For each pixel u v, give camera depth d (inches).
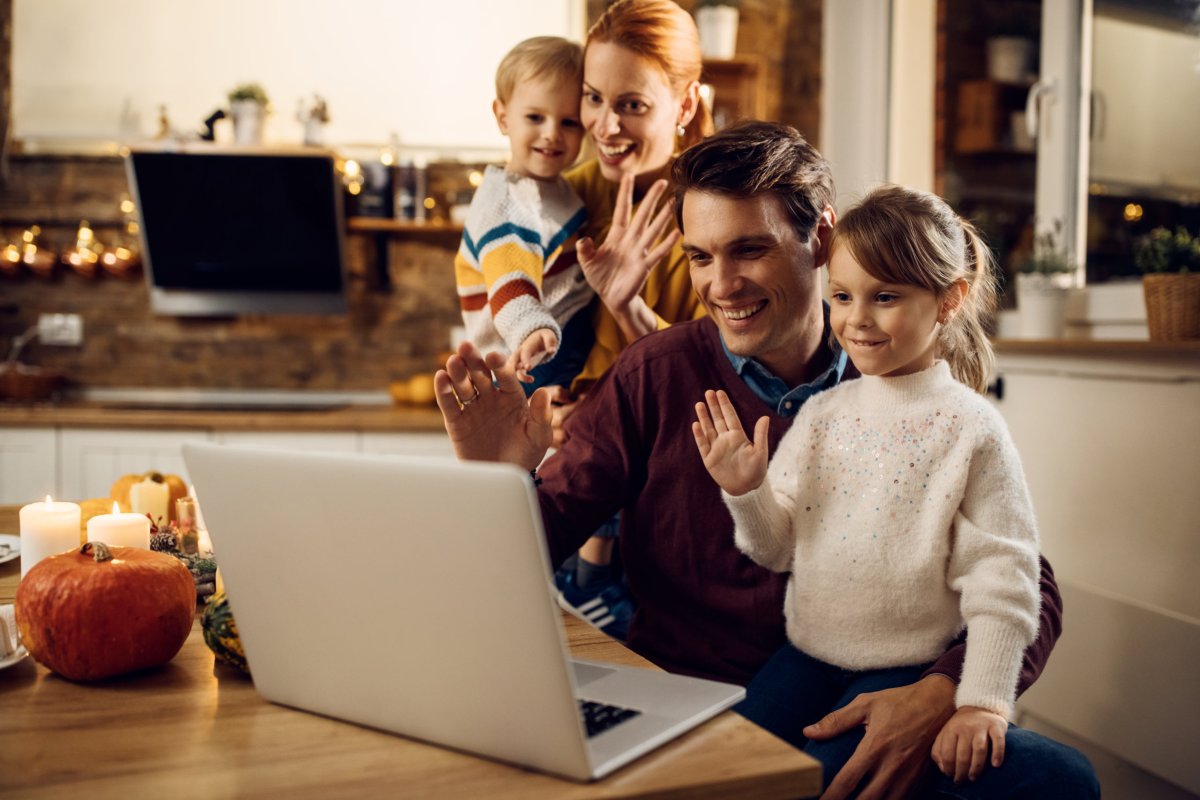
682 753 30.9
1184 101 89.0
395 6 143.1
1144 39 94.0
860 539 46.0
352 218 141.5
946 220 46.5
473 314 71.1
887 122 136.5
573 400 70.3
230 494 33.7
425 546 29.7
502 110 70.6
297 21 142.5
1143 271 93.3
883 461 46.4
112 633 36.4
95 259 143.5
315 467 31.3
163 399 147.4
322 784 28.9
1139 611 77.3
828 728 43.1
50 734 32.4
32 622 36.6
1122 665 79.1
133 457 126.8
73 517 48.7
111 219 145.0
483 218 67.5
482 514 28.4
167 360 147.7
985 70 117.0
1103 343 80.7
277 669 34.8
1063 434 90.4
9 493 126.5
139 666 37.5
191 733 32.6
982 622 42.6
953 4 122.6
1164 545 78.7
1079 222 103.0
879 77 136.9
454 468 28.7
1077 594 84.2
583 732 28.5
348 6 142.7
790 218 48.3
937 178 125.3
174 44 142.0
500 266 64.7
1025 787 40.5
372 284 147.7
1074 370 88.4
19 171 144.4
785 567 48.8
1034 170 109.0
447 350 148.9
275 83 142.9
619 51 64.4
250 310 144.3
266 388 148.5
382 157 142.0
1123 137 96.7
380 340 148.6
